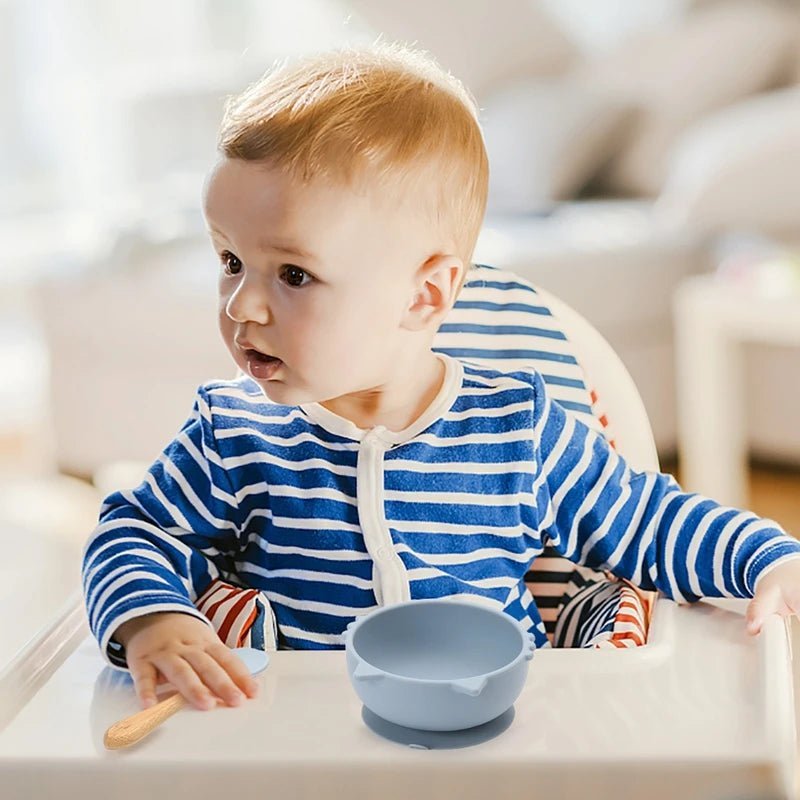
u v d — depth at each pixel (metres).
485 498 1.13
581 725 0.83
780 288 2.75
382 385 1.14
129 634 0.96
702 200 3.23
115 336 3.20
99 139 5.30
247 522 1.13
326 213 1.03
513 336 1.34
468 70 4.21
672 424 3.35
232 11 5.37
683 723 0.83
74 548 3.08
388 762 0.79
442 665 0.93
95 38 5.37
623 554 1.16
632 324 3.23
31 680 0.96
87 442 3.35
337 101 1.07
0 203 5.27
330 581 1.11
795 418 3.16
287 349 1.05
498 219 3.69
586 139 3.71
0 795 0.82
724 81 3.72
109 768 0.81
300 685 0.91
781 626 1.00
